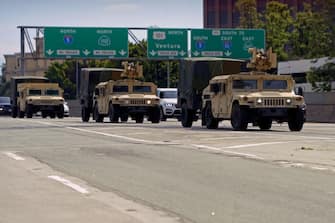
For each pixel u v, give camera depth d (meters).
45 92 66.62
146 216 12.61
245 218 12.29
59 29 65.31
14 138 32.03
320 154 22.69
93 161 21.72
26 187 16.27
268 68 38.56
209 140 28.86
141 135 32.94
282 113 34.59
